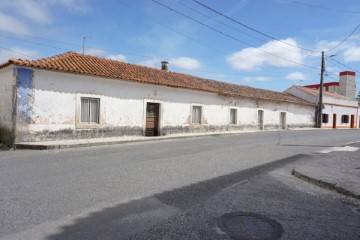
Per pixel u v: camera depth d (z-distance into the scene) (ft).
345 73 156.76
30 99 41.34
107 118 50.88
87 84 47.83
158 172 24.98
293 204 17.76
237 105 82.28
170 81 63.72
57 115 44.27
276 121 98.27
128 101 54.19
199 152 37.88
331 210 16.89
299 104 108.78
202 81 79.00
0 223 13.60
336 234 13.58
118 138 50.98
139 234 12.87
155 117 60.49
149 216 14.97
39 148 38.19
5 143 41.14
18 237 12.26
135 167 26.81
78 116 46.78
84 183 20.72
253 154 37.50
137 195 18.33
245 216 15.48
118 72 53.88
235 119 82.23
